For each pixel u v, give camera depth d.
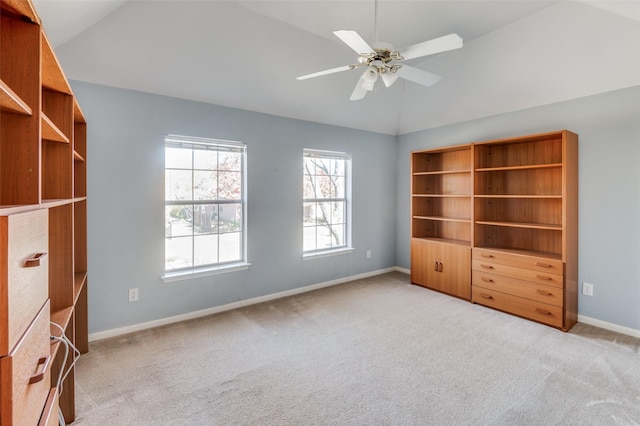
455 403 1.99
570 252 3.10
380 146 5.08
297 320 3.30
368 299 3.95
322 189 4.53
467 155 4.31
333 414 1.90
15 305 0.78
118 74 2.79
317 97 3.87
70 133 1.69
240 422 1.83
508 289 3.46
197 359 2.52
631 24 2.49
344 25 2.88
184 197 3.35
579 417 1.86
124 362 2.47
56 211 1.67
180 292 3.29
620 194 2.99
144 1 2.35
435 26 2.92
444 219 4.23
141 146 3.02
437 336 2.92
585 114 3.20
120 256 2.96
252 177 3.74
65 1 1.73
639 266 2.89
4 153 1.00
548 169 3.48
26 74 1.02
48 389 1.10
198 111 3.32
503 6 2.65
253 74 3.25
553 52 2.97
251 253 3.76
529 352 2.62
